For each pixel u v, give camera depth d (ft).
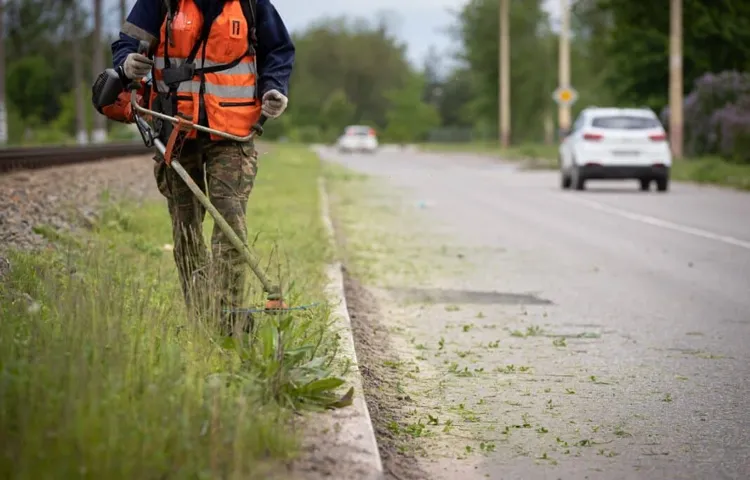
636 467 19.04
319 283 33.63
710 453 19.88
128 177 73.20
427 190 95.14
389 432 20.88
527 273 43.21
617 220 65.41
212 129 20.63
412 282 40.60
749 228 60.49
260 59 21.50
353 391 19.81
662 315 34.19
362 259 46.39
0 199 46.16
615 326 32.35
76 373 15.75
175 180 21.70
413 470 18.75
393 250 49.96
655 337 30.73
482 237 55.98
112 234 41.55
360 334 29.73
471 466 19.06
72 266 28.81
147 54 20.81
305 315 25.14
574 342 30.01
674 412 22.70
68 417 14.53
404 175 123.13
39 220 41.81
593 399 23.75
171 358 17.62
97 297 21.02
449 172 133.69
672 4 132.57
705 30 158.10
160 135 20.99
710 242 53.67
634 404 23.35
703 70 161.68
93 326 18.30
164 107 20.97
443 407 22.98
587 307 35.63
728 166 120.26
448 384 24.99
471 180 113.70
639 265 45.52
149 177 77.36
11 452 14.03
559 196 87.30
